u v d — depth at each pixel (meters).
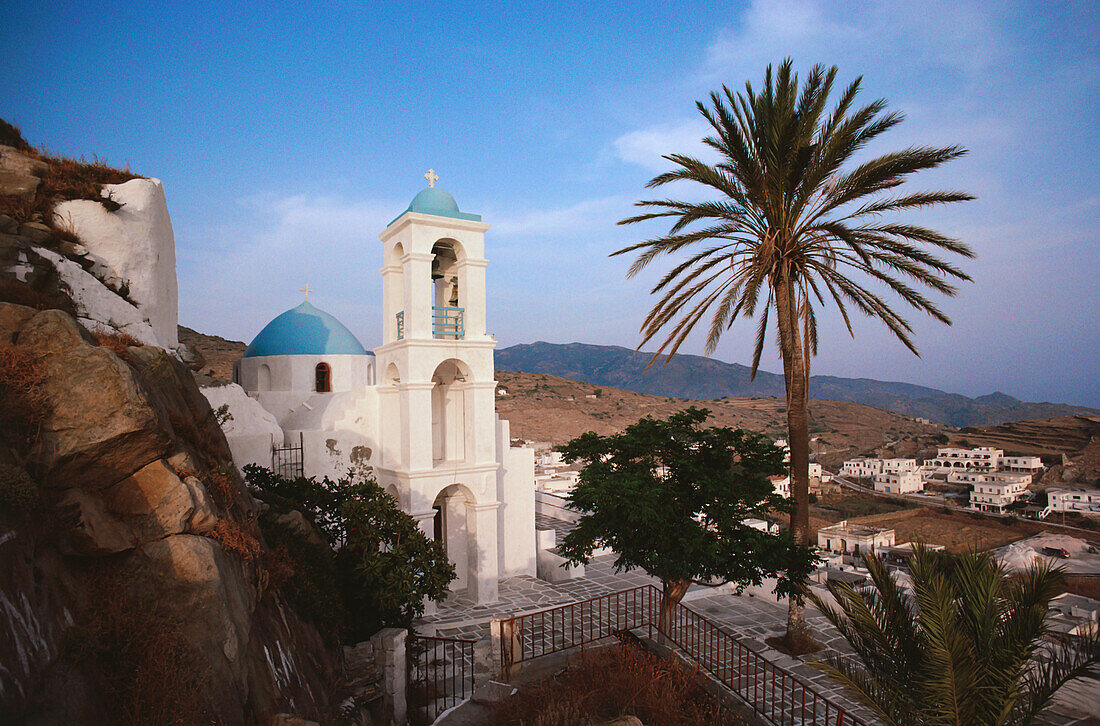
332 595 12.02
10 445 6.00
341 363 25.94
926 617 7.77
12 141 13.84
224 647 6.57
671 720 9.15
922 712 8.03
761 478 15.24
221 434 10.80
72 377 6.61
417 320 21.19
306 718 8.05
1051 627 17.58
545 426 119.44
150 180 14.83
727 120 16.53
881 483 97.00
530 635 18.00
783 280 17.44
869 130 16.11
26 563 5.38
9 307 7.16
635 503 13.95
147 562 6.65
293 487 15.92
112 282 13.45
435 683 12.98
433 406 24.20
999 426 121.50
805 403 17.42
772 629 18.05
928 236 16.42
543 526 31.56
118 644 5.89
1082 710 12.69
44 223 12.77
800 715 13.04
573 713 8.97
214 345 85.62
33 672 4.84
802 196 16.83
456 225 22.00
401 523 14.91
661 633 13.31
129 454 6.84
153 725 5.61
